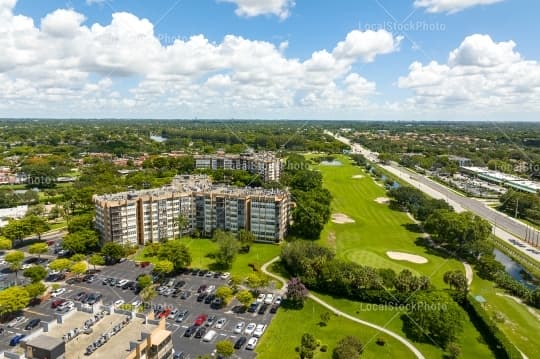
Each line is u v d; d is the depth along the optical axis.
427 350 130.75
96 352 92.75
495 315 152.25
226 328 141.75
